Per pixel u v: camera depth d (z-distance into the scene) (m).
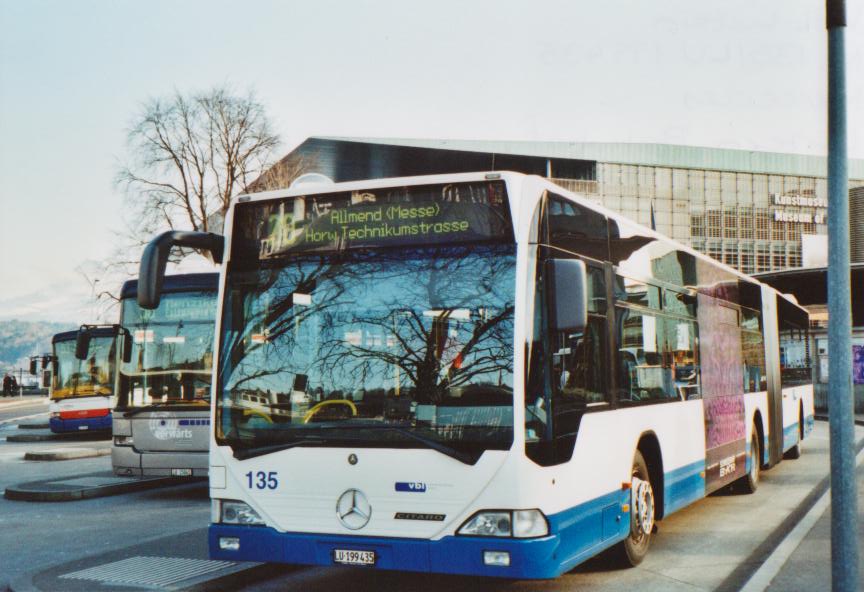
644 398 8.59
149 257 6.69
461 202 6.64
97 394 28.52
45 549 10.04
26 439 28.56
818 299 33.78
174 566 8.15
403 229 6.77
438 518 6.32
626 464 7.94
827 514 10.74
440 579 8.10
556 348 6.62
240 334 7.07
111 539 10.61
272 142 41.22
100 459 21.59
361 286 6.79
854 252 64.12
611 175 94.62
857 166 100.88
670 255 9.87
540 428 6.38
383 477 6.48
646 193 95.81
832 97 5.68
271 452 6.81
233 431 6.97
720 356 11.75
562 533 6.49
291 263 7.01
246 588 7.83
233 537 6.86
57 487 14.41
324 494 6.63
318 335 6.83
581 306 6.16
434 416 6.43
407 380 6.54
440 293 6.58
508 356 6.34
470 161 86.50
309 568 8.64
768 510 11.76
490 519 6.22
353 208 6.90
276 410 6.86
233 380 7.03
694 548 9.34
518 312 6.38
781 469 16.47
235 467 6.92
